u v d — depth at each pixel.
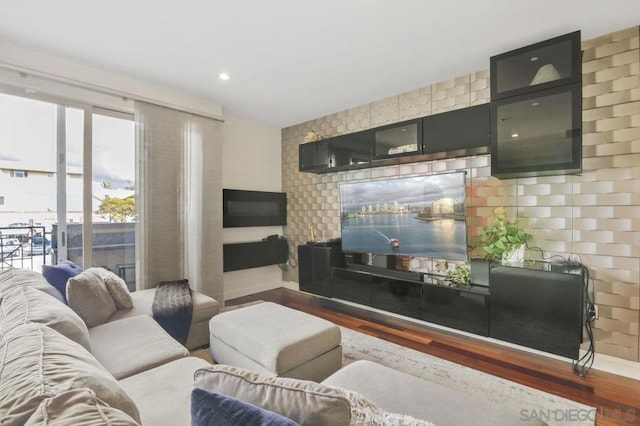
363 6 2.03
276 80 3.18
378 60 2.77
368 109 3.87
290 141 4.88
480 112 2.70
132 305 2.49
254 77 3.11
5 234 2.62
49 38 2.39
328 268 3.85
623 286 2.30
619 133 2.31
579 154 2.21
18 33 2.31
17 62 2.50
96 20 2.16
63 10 2.04
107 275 2.45
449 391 1.27
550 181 2.61
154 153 3.23
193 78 3.12
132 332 1.92
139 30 2.29
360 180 4.02
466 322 2.73
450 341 2.81
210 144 3.71
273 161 4.89
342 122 4.16
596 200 2.40
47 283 2.02
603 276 2.37
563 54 2.29
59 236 2.84
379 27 2.27
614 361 2.30
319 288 3.95
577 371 2.27
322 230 4.45
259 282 4.64
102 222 3.10
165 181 3.31
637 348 2.24
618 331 2.31
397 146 3.28
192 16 2.13
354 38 2.41
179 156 3.43
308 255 4.07
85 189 2.96
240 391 0.83
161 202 3.28
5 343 0.98
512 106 2.49
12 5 1.98
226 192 4.19
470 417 1.10
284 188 4.98
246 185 4.51
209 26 2.25
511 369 2.31
